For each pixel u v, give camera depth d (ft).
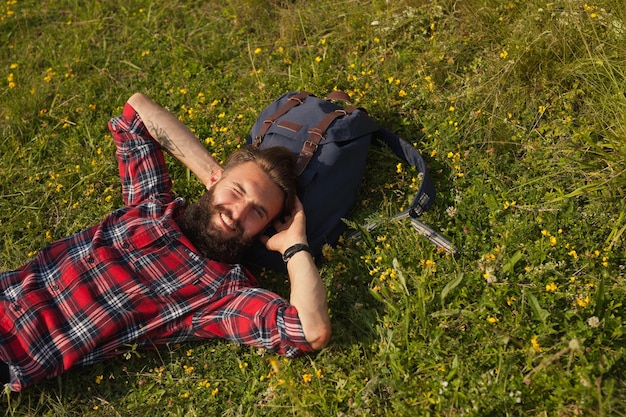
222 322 10.46
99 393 10.59
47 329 10.26
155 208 11.45
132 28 16.88
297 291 10.12
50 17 17.80
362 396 9.68
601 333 9.52
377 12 15.23
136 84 15.71
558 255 10.69
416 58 14.25
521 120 12.80
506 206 11.43
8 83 16.19
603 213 11.14
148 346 10.79
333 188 11.60
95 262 10.73
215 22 16.65
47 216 13.50
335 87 14.35
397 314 10.30
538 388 9.18
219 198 10.67
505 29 13.71
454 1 14.75
